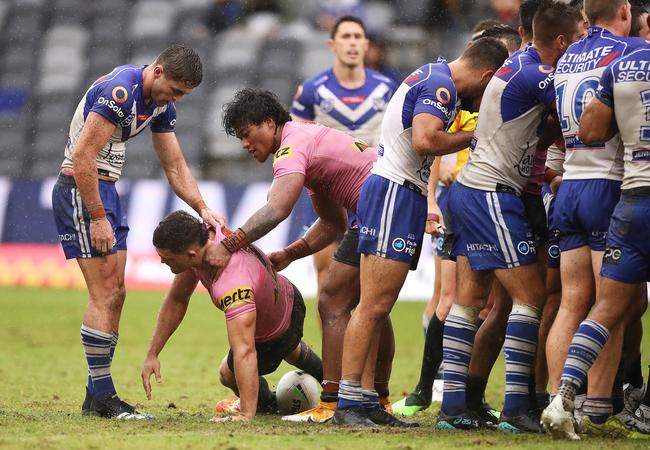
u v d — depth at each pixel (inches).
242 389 762.2
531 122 737.0
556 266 804.0
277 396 856.9
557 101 730.2
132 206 2049.7
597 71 711.7
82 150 778.8
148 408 896.9
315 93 1298.0
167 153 869.8
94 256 807.7
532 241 734.5
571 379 678.5
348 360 747.4
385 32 2442.2
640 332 824.3
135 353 1352.1
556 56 754.8
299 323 824.3
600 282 697.6
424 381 890.1
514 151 735.7
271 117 789.2
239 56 2551.7
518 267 728.3
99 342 799.7
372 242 742.5
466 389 799.7
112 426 738.2
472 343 753.6
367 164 792.9
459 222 748.0
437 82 736.3
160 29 2706.7
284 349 820.6
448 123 749.9
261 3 2741.1
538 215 784.9
